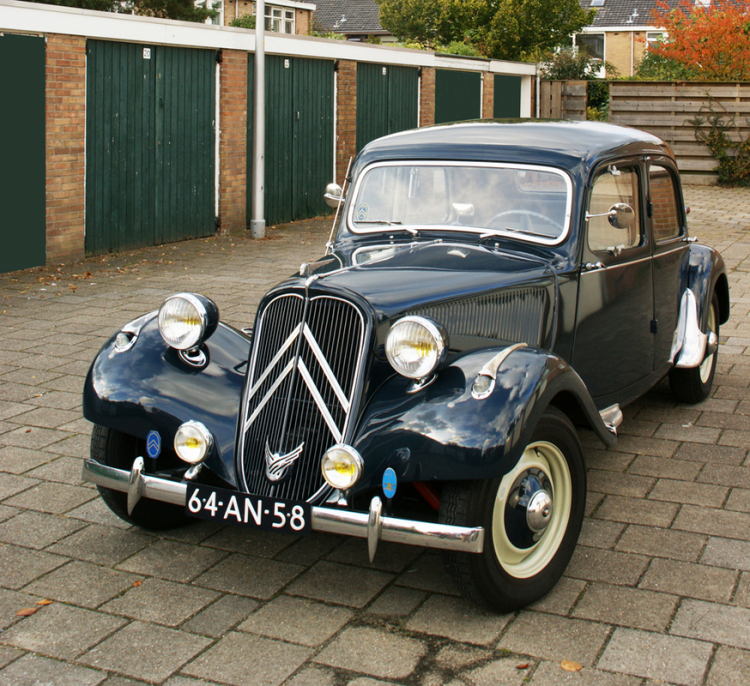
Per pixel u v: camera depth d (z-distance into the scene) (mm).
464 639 3352
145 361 4012
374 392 3525
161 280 9914
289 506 3393
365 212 4883
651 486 4758
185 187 12414
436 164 4742
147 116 11594
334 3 49312
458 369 3467
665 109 20422
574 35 43344
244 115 13203
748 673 3113
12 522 4328
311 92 14625
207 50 12391
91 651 3277
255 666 3182
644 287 5098
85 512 4457
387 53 16156
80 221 10820
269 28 37312
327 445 3512
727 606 3555
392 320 3543
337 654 3258
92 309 8531
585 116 22328
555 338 4273
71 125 10492
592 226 4527
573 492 3754
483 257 4234
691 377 5922
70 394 6180
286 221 14531
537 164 4527
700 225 14195
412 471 3285
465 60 18938
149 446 3848
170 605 3600
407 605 3605
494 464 3215
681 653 3238
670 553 4016
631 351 5039
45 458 5098
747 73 22859
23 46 9820
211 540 4199
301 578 3830
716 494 4645
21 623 3455
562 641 3334
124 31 10922
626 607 3566
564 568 3732
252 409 3723
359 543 4176
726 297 6340
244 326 7938
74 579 3803
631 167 4938
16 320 8102
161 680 3104
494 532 3451
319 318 3576
